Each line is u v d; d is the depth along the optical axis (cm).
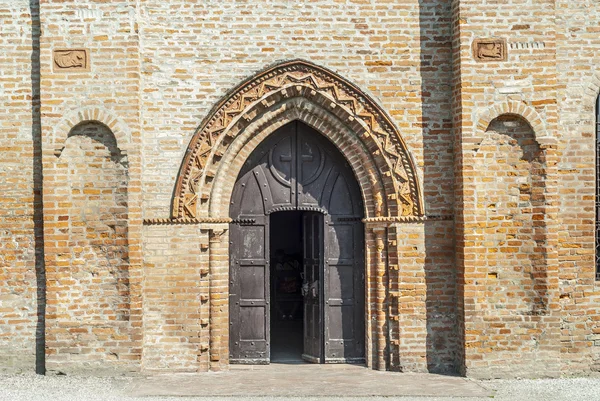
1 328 1263
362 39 1280
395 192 1280
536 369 1249
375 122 1282
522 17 1251
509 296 1253
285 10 1277
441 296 1281
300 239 1920
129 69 1232
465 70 1245
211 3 1270
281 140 1335
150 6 1263
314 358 1351
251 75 1270
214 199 1282
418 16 1285
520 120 1259
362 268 1341
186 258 1261
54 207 1232
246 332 1337
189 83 1266
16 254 1266
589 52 1284
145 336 1255
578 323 1276
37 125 1264
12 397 1109
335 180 1339
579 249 1279
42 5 1230
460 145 1247
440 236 1282
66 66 1230
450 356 1283
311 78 1275
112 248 1234
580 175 1281
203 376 1246
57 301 1233
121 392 1141
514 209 1256
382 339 1295
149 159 1260
